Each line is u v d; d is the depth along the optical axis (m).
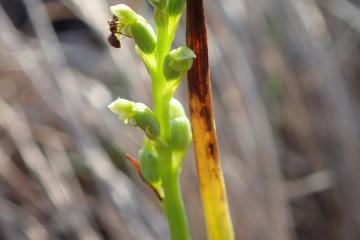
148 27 0.09
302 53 0.20
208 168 0.10
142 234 0.18
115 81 0.19
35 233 0.18
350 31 0.21
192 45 0.10
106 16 0.18
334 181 0.20
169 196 0.10
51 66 0.19
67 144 0.19
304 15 0.20
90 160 0.18
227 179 0.18
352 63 0.21
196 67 0.10
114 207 0.18
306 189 0.20
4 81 0.20
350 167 0.20
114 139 0.19
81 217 0.18
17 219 0.18
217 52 0.18
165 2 0.09
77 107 0.19
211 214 0.11
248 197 0.18
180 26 0.18
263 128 0.18
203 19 0.10
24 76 0.20
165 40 0.09
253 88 0.18
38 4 0.20
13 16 0.23
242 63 0.18
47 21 0.20
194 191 0.18
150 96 0.18
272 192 0.18
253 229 0.18
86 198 0.18
